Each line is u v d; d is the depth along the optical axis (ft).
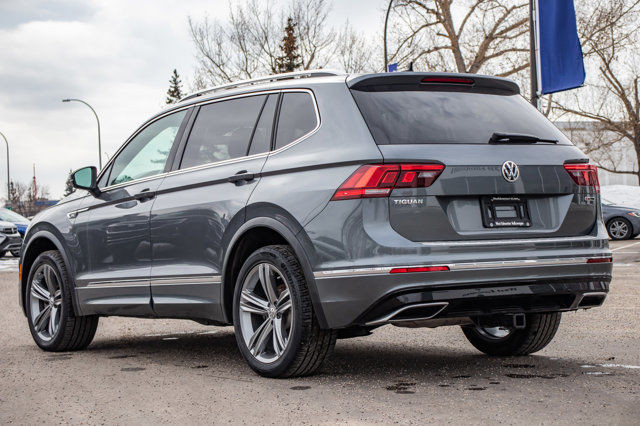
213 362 18.22
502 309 14.74
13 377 16.79
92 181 20.43
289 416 12.51
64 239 20.97
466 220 14.47
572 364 16.84
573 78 49.47
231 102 18.01
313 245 14.66
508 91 16.78
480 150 14.75
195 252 17.42
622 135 146.72
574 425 11.49
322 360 15.31
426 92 15.64
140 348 21.18
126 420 12.58
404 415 12.33
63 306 20.65
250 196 16.10
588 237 15.51
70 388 15.42
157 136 19.76
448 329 23.49
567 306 15.47
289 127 16.17
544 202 15.30
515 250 14.60
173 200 18.12
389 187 14.06
